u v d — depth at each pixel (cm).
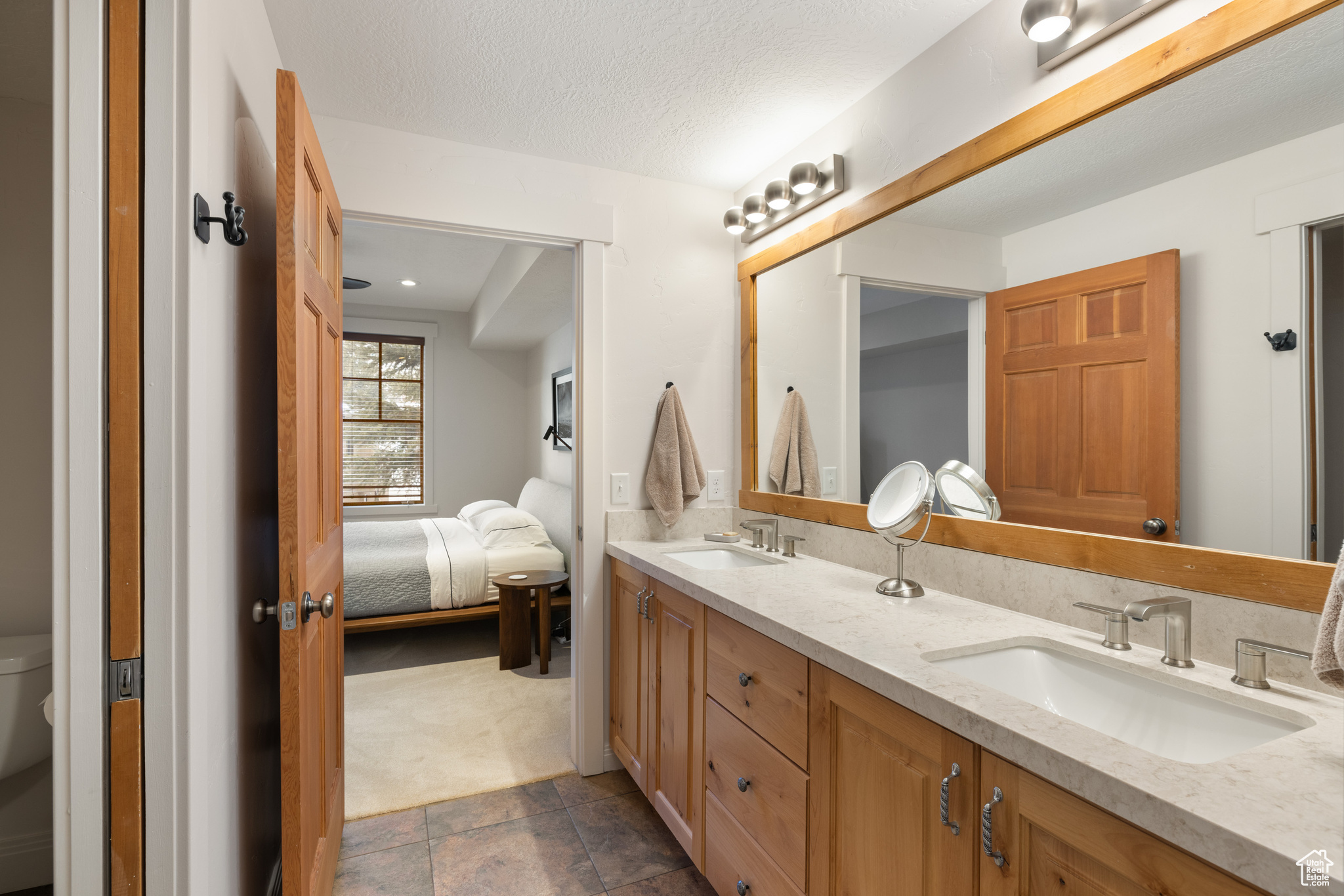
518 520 413
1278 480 102
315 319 148
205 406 99
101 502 86
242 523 128
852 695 115
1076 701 117
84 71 84
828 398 211
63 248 84
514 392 629
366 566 350
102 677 86
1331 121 96
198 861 94
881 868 108
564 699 303
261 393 144
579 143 224
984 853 89
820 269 214
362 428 582
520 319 471
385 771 236
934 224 168
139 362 87
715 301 261
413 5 155
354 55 175
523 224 228
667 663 191
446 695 306
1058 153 137
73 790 85
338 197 204
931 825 98
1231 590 107
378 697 303
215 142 107
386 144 214
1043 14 128
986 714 89
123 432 86
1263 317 104
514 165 229
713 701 165
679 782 182
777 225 233
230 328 117
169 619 89
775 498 236
